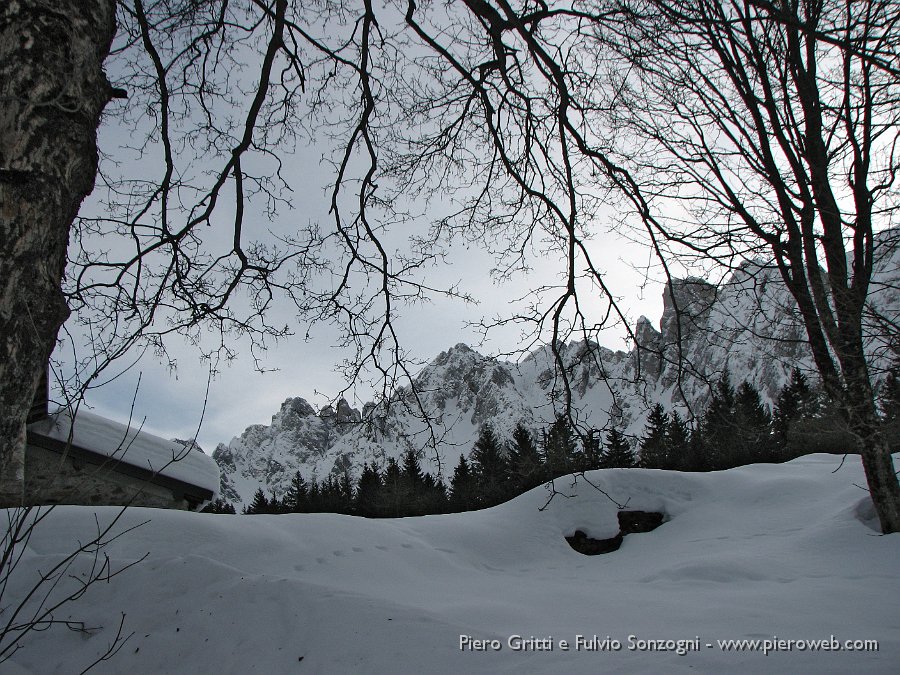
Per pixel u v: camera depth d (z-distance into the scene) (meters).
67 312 2.26
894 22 4.84
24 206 2.07
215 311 5.16
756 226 6.36
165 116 4.84
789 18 3.24
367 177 5.35
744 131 7.36
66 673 4.29
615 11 4.52
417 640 4.23
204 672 4.23
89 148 2.41
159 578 5.22
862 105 6.95
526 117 5.52
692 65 6.91
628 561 10.03
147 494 10.19
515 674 3.81
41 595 5.12
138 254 4.86
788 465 14.56
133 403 2.58
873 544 8.33
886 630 4.82
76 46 2.32
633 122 6.47
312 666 4.10
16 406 2.04
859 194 7.23
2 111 2.11
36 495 2.23
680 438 26.02
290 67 5.52
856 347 8.01
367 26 4.85
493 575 8.73
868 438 8.68
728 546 9.86
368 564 7.47
